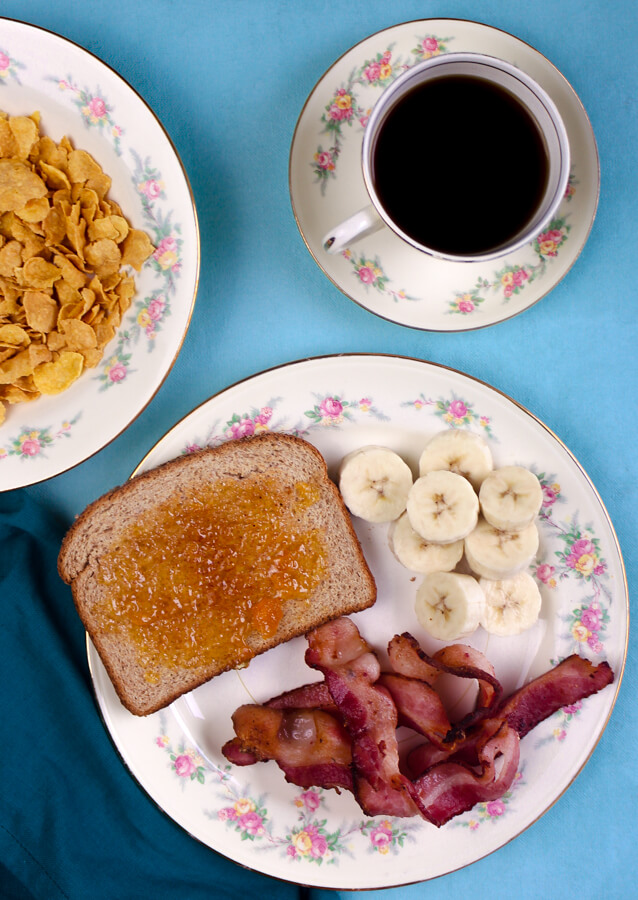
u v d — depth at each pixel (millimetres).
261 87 570
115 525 563
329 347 579
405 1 566
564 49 568
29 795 568
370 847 576
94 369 559
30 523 576
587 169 538
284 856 575
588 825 590
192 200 545
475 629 566
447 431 568
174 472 561
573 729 572
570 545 572
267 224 574
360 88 541
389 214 522
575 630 574
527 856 592
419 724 564
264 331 578
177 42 568
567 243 544
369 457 563
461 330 553
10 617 571
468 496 553
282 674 580
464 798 558
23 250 549
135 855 577
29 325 551
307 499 566
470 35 536
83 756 576
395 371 563
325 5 567
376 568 579
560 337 579
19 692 570
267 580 563
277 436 563
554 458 565
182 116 571
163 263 553
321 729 566
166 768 573
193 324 577
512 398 572
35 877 567
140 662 566
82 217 552
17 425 561
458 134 517
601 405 580
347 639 565
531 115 512
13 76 543
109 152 550
